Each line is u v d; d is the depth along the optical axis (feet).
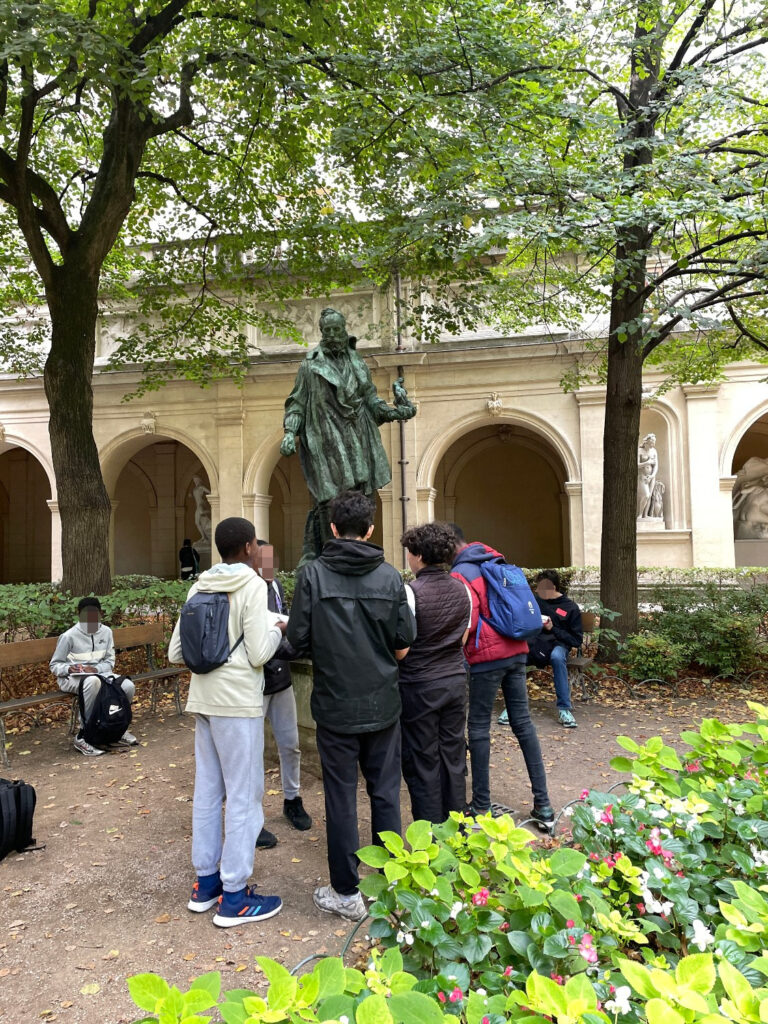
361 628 10.15
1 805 12.53
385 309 56.08
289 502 78.59
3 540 82.48
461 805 12.00
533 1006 4.77
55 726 22.72
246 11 25.70
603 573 29.96
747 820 8.02
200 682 10.43
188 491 79.87
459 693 11.73
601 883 7.22
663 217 20.92
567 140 26.04
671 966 6.18
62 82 22.26
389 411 16.48
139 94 23.03
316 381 15.93
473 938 6.01
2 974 9.17
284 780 13.79
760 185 24.58
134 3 25.79
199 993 4.55
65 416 31.78
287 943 9.67
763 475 56.80
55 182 39.83
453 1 23.70
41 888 11.58
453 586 11.84
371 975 5.08
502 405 54.70
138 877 11.92
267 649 10.30
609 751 18.72
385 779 10.36
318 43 27.04
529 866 6.49
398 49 26.27
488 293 40.52
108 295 56.08
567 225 21.17
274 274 43.83
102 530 32.35
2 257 44.52
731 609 30.07
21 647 20.36
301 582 10.43
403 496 55.21
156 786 16.63
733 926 5.80
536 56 26.40
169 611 31.14
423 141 22.66
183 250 48.44
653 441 52.34
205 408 59.57
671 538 51.70
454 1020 4.50
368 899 10.82
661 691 26.30
